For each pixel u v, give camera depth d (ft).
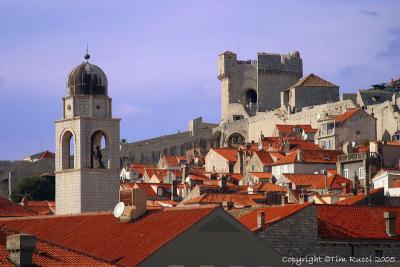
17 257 322.75
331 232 488.02
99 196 542.16
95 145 549.95
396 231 502.79
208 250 392.88
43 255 336.70
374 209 515.09
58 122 551.59
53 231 449.48
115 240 411.34
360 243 491.31
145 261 382.22
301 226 476.54
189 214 406.41
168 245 386.93
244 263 399.44
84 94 551.18
